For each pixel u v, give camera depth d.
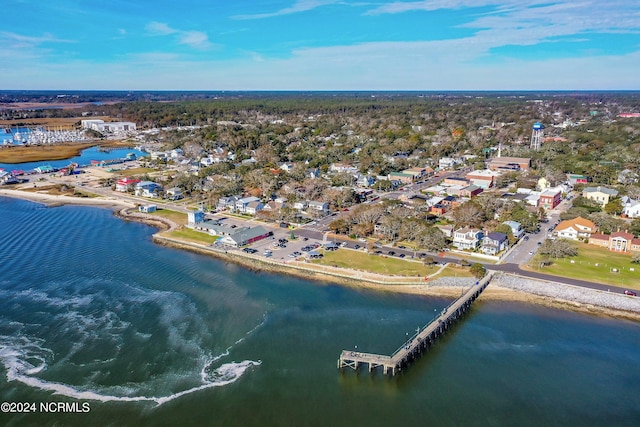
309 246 108.50
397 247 107.81
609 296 82.25
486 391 60.16
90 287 88.12
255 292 86.38
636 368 64.81
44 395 58.12
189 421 54.28
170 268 98.06
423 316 77.94
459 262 98.00
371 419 55.16
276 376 62.09
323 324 75.12
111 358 65.50
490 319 77.69
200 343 69.38
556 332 73.69
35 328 73.06
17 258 103.38
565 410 56.88
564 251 99.81
